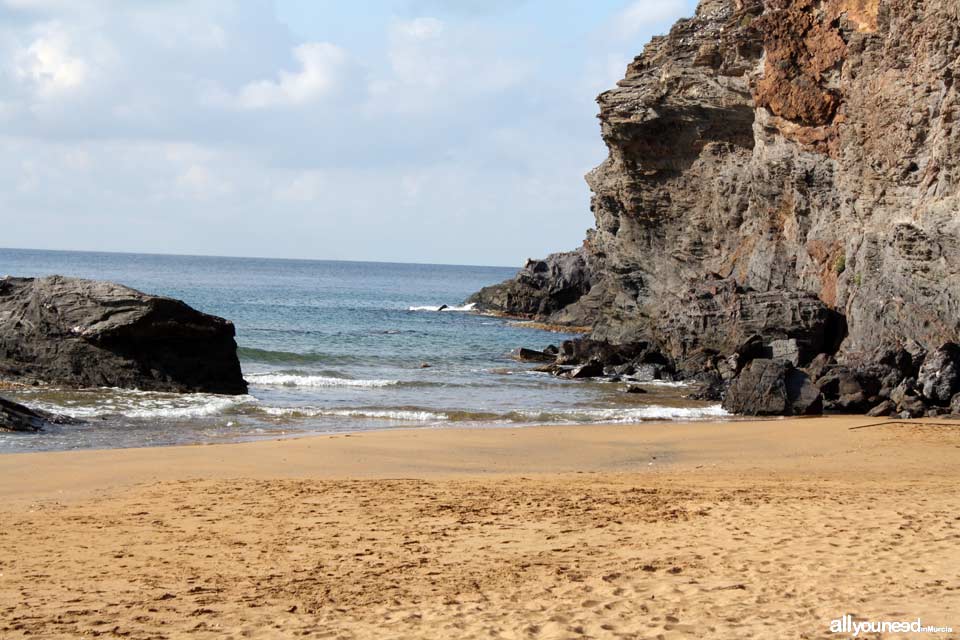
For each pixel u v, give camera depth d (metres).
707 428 30.80
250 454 24.17
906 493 17.03
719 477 21.06
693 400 41.22
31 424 28.34
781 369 36.53
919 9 43.16
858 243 46.12
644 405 39.31
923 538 12.26
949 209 39.47
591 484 19.53
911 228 40.75
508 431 29.53
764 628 8.55
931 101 41.94
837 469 22.91
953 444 27.03
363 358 57.25
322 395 40.81
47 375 36.31
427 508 16.33
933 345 39.59
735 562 11.27
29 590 11.01
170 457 23.47
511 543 13.19
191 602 10.38
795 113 51.09
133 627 9.42
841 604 9.22
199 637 9.05
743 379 36.81
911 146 42.94
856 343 44.34
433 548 13.05
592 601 9.75
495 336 79.00
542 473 22.34
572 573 11.12
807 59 50.81
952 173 40.06
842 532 12.82
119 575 11.75
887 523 13.43
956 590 9.60
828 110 49.78
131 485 19.55
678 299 53.19
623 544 12.73
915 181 43.00
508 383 47.41
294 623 9.45
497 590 10.51
